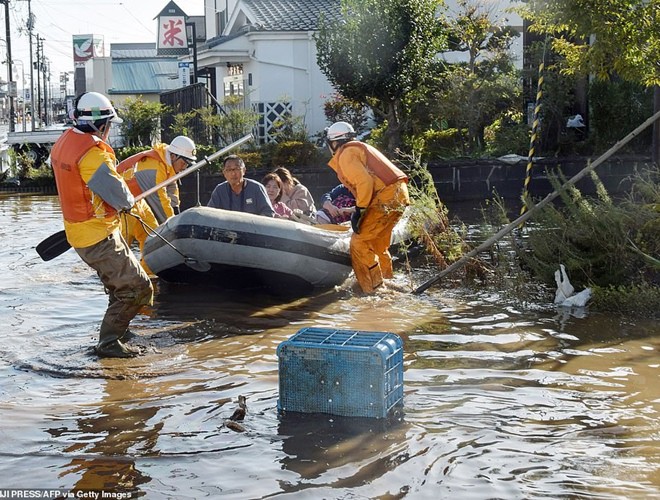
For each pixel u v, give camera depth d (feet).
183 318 24.17
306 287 28.32
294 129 69.62
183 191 58.18
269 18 79.15
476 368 19.07
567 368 19.02
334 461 14.07
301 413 16.29
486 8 63.93
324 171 60.03
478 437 15.01
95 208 20.24
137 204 29.55
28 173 81.46
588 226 26.99
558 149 61.52
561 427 15.46
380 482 13.26
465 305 25.61
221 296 27.30
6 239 41.78
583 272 26.53
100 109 20.24
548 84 60.18
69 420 16.14
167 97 75.41
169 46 127.75
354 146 27.37
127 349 20.52
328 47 61.41
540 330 22.41
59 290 28.35
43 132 92.07
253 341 21.66
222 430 15.52
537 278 28.68
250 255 26.86
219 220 26.89
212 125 66.64
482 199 58.54
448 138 63.26
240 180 29.07
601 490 12.91
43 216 54.03
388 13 59.31
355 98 61.77
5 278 30.63
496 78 62.08
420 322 23.50
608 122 61.36
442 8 72.59
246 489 13.10
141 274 20.61
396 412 16.28
